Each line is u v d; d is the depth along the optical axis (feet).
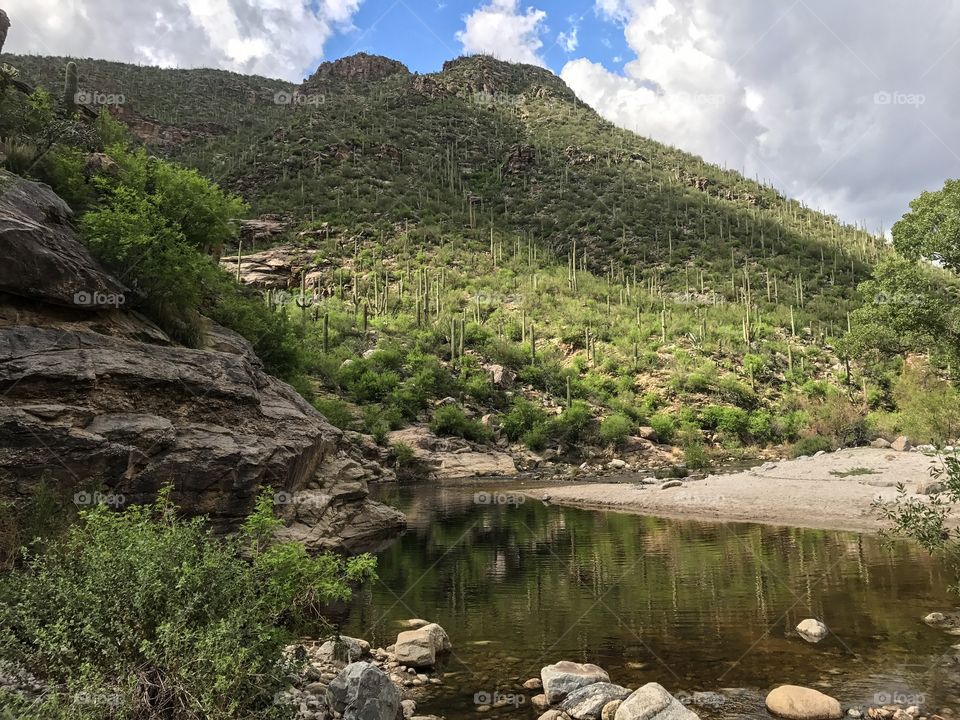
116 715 12.59
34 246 34.81
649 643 26.45
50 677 13.39
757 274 293.02
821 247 318.24
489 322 253.03
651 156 487.61
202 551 16.62
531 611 32.22
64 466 30.19
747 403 200.03
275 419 47.09
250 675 14.23
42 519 26.43
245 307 74.69
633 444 174.70
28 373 31.17
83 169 52.75
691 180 444.55
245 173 400.47
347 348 203.51
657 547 49.32
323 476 54.29
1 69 52.29
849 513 59.88
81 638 13.56
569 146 489.26
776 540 50.08
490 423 181.68
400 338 221.46
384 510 60.85
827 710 18.80
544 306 264.72
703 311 260.01
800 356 223.30
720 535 53.83
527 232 375.45
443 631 26.86
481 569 43.55
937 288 55.57
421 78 654.53
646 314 258.16
